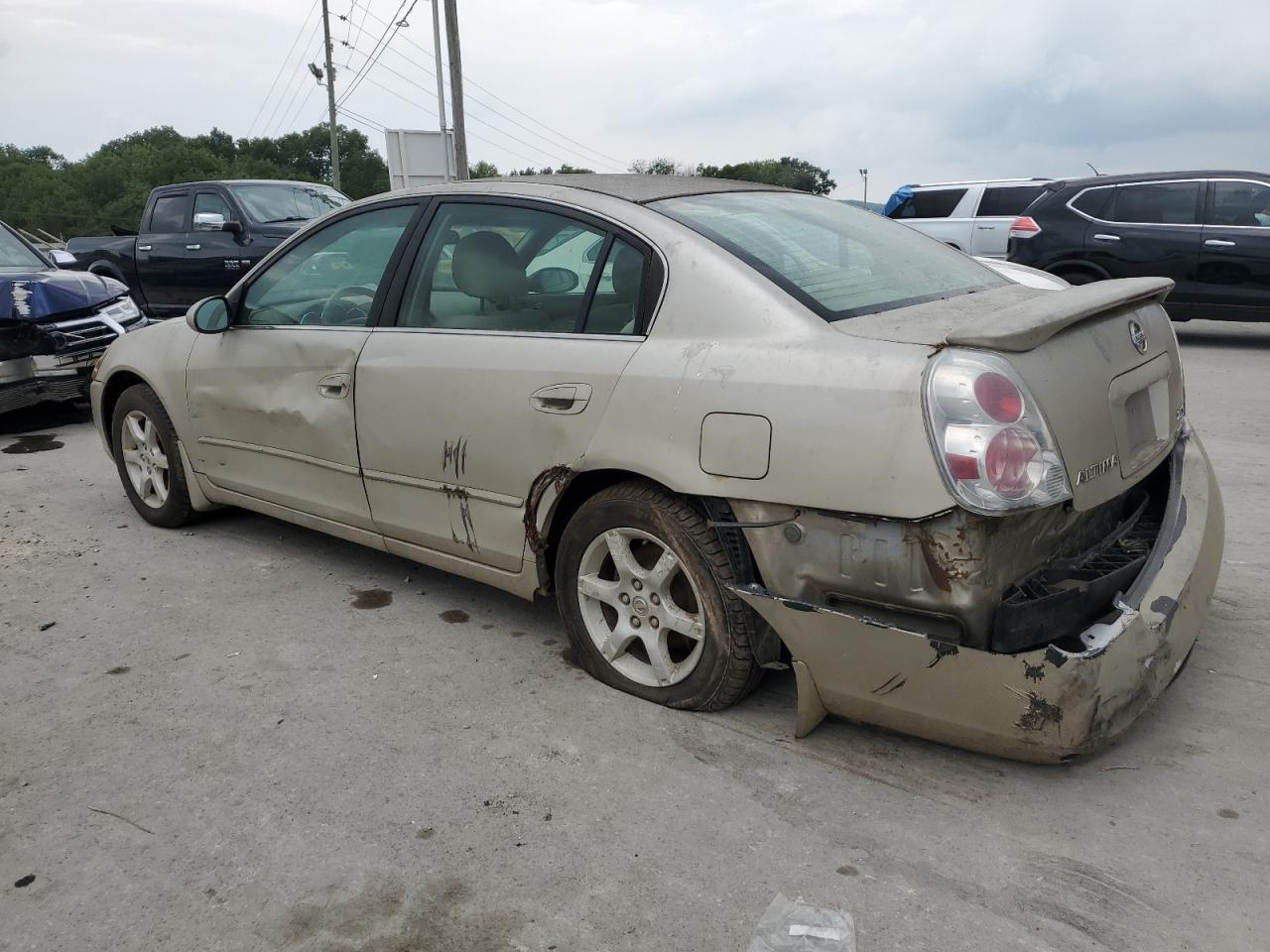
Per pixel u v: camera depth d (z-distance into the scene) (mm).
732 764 2865
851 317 2812
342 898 2373
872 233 3637
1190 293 10289
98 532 5168
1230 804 2598
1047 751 2467
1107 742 2521
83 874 2492
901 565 2514
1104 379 2703
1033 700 2430
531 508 3324
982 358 2447
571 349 3180
